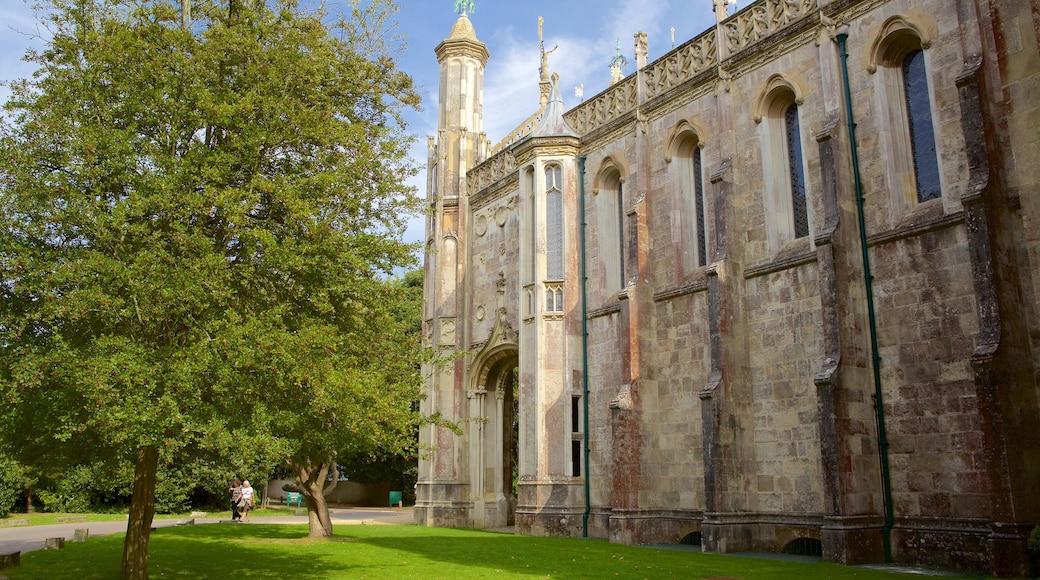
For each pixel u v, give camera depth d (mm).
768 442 22578
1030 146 15594
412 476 61719
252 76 16016
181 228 14148
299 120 15930
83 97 14953
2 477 41406
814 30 22828
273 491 74500
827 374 19375
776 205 23703
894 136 20812
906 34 20656
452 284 38250
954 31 19406
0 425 13953
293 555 21312
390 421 15695
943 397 18578
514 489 55531
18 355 13461
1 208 13781
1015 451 15766
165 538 27250
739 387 23016
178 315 14500
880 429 19562
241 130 15742
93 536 28531
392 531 31422
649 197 28000
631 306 26562
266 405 14414
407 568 18156
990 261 16547
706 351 25031
